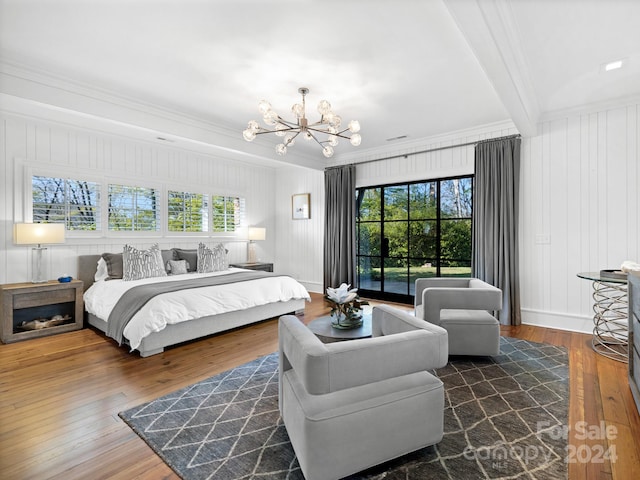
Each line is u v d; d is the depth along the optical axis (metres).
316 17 2.15
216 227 5.94
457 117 3.99
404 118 4.02
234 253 6.22
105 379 2.57
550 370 2.70
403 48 2.51
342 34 2.33
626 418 2.00
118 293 3.57
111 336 3.27
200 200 5.70
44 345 3.34
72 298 3.85
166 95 3.36
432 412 1.62
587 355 3.02
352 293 2.98
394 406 1.53
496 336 2.84
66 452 1.71
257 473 1.55
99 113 3.24
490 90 3.25
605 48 2.54
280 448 1.74
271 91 3.27
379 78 2.99
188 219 5.51
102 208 4.53
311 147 5.28
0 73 2.68
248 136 3.06
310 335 1.59
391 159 5.24
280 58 2.66
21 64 2.73
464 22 1.89
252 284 4.05
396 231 5.32
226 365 2.87
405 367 1.54
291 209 6.71
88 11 2.10
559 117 3.79
